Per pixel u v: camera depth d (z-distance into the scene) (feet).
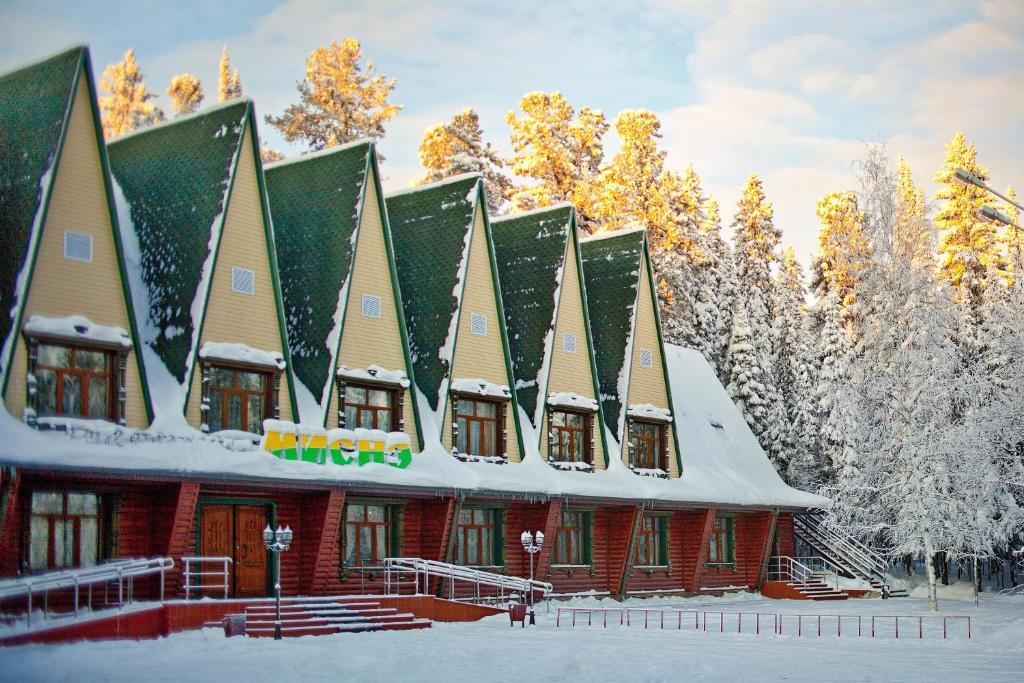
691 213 260.01
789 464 233.96
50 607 101.24
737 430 200.34
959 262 223.71
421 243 147.54
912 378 164.86
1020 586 195.93
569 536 155.63
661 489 163.32
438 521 132.46
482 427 144.15
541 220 162.40
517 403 148.66
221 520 116.47
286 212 136.05
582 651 95.71
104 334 106.42
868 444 169.37
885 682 78.69
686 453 180.55
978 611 153.79
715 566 179.83
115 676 75.36
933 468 160.86
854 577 191.93
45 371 103.24
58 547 103.35
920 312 166.91
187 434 109.81
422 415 136.77
